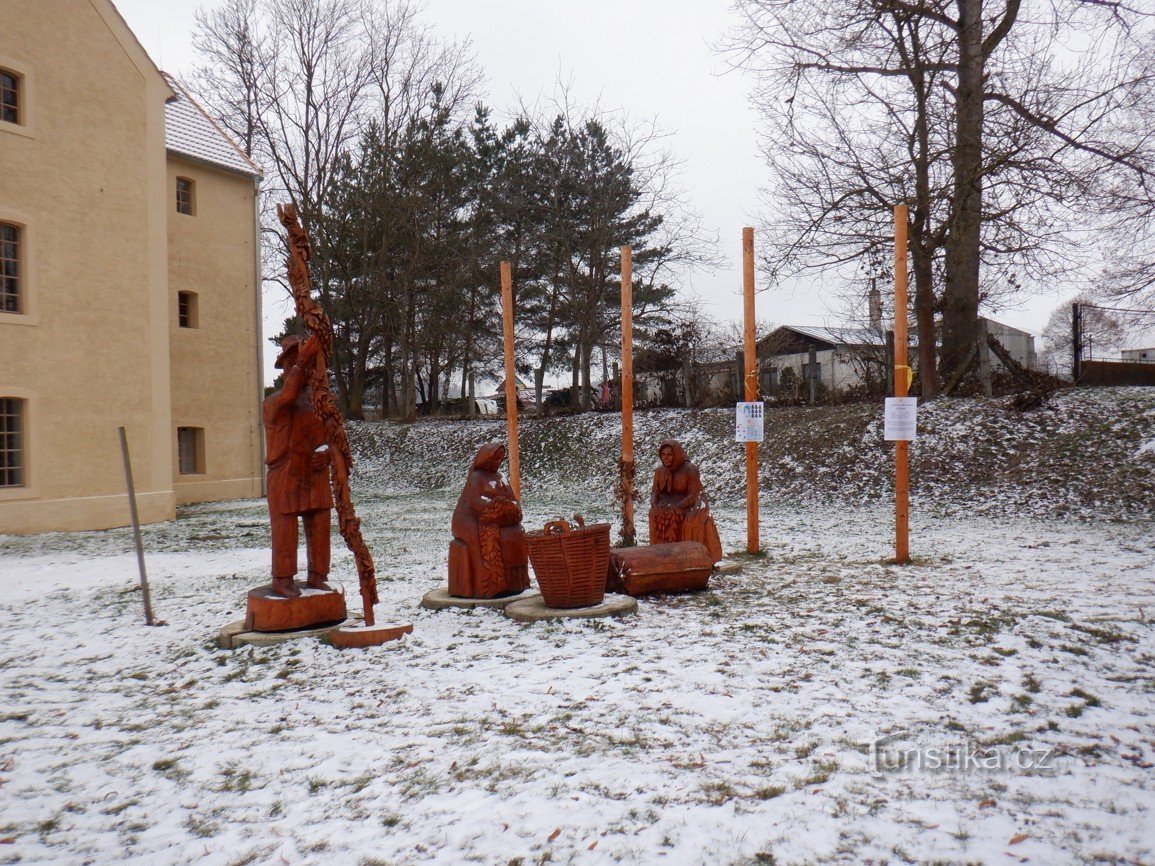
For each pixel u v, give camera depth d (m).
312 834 3.94
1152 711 5.06
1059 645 6.41
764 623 7.56
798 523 15.91
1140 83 19.12
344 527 7.48
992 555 10.99
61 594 11.12
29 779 4.81
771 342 39.28
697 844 3.61
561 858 3.56
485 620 8.12
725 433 26.05
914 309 23.52
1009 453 18.16
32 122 18.75
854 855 3.47
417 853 3.69
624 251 11.76
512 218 41.97
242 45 38.62
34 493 18.64
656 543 10.03
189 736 5.41
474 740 5.01
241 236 28.22
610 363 43.09
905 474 10.58
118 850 3.89
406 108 40.53
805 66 22.08
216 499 27.03
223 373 27.42
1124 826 3.64
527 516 19.30
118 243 20.52
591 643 7.10
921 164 20.91
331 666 6.81
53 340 19.09
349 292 40.72
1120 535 12.41
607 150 38.25
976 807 3.87
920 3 20.83
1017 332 41.78
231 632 7.70
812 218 22.06
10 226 18.61
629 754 4.66
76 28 19.67
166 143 25.53
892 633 7.00
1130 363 24.08
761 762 4.46
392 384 47.78
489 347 45.91
